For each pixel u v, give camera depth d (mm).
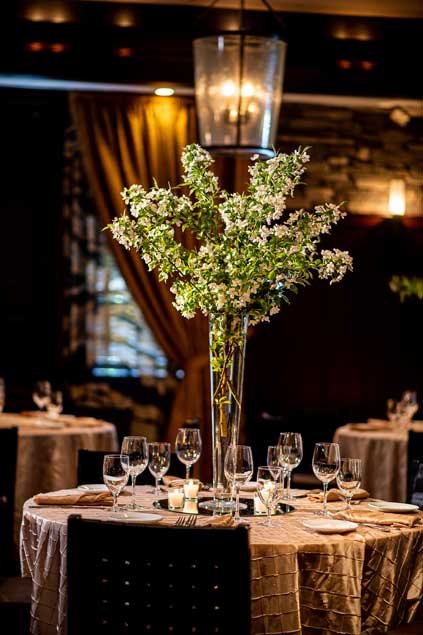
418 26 7199
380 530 3277
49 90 8273
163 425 8508
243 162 8344
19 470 6164
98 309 8516
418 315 8562
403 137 8594
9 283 8438
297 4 7035
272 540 3035
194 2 7082
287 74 7262
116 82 7406
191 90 7902
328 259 3613
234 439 3637
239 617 2445
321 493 4004
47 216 8453
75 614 2504
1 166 8391
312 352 8539
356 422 8422
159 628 2484
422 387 8531
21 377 8445
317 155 8531
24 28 7137
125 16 7145
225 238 3586
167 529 2455
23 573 3633
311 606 3014
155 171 8297
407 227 8547
